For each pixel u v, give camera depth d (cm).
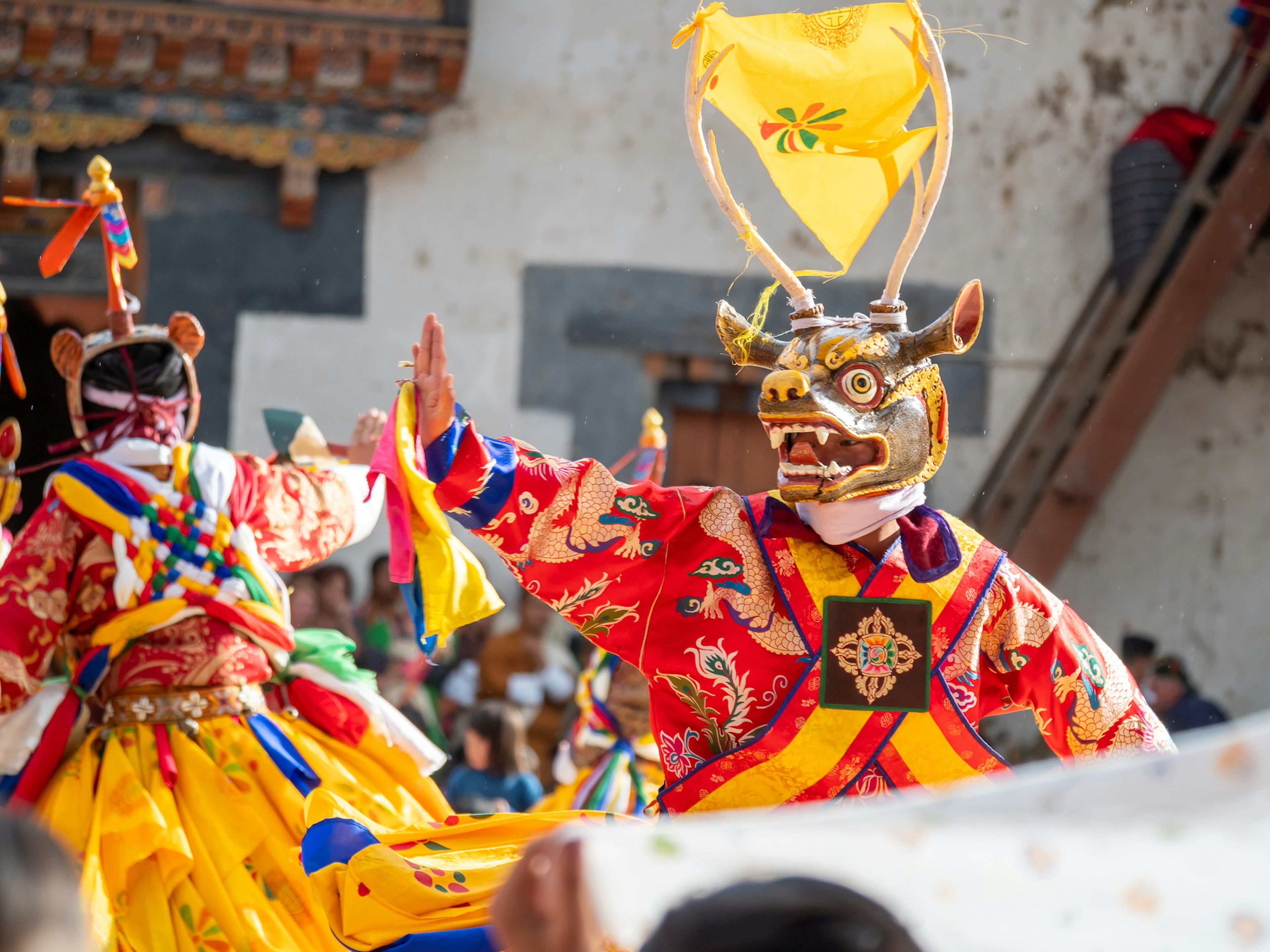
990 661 808
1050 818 354
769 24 839
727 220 3052
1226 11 3191
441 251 2966
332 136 2850
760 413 786
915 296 3083
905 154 828
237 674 966
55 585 928
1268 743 352
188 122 2794
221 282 2873
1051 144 3147
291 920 884
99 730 942
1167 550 3219
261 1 2772
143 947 842
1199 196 2995
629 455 1409
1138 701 819
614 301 3014
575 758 1520
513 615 2697
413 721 2416
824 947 309
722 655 794
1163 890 344
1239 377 3241
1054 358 3122
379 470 768
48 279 2814
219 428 2861
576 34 3041
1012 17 3150
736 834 363
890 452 781
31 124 2738
